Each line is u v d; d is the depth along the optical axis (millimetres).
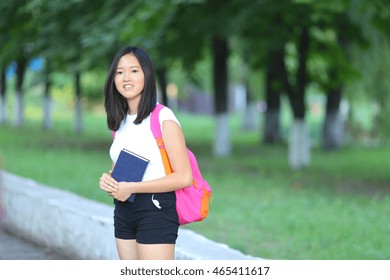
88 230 10680
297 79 26891
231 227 14445
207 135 49781
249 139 45719
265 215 15766
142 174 6020
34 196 12641
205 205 6184
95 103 63875
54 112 78312
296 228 14266
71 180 21109
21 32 30203
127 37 23938
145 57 6141
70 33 28344
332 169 27047
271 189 20375
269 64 29156
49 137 42500
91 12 27016
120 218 6215
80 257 11000
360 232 13742
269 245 12789
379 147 39531
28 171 23078
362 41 26844
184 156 6035
